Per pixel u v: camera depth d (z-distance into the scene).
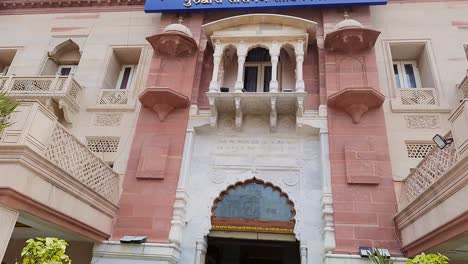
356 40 7.77
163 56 8.54
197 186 7.45
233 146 7.81
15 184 4.27
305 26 8.25
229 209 7.20
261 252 9.49
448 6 8.80
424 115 7.52
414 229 5.46
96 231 6.27
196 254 6.76
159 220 6.84
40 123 4.82
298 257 9.09
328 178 6.92
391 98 7.81
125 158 7.82
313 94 8.09
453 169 4.10
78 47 9.74
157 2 9.21
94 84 8.95
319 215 6.86
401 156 7.15
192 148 7.79
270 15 8.27
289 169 7.41
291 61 8.66
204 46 8.73
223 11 9.07
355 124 7.30
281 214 7.04
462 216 3.96
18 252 7.41
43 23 10.20
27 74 9.30
